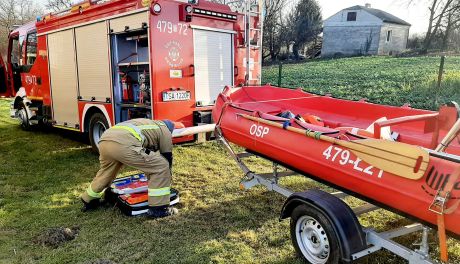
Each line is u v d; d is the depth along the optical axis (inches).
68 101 289.9
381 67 600.1
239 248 136.4
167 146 163.6
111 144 153.2
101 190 166.1
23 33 344.8
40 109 335.0
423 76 472.4
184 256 131.6
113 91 243.8
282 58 1023.6
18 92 366.6
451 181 88.1
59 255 131.6
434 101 388.5
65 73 287.7
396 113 163.0
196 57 235.6
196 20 233.1
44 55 311.7
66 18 276.1
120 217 163.2
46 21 301.3
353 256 104.8
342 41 1087.6
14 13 1261.1
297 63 832.9
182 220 159.9
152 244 139.7
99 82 253.6
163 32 215.5
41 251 134.5
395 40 1015.6
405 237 141.9
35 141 321.7
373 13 1032.2
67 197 188.1
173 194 173.2
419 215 96.7
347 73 608.4
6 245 138.6
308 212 116.5
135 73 251.6
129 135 153.4
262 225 154.9
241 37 265.6
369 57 766.5
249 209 171.0
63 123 300.7
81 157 265.0
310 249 121.8
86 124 275.9
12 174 226.8
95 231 150.1
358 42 1063.0
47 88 314.8
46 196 189.5
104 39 242.1
